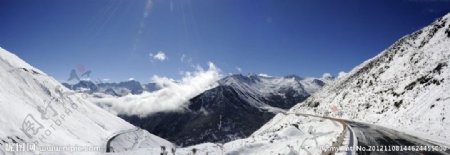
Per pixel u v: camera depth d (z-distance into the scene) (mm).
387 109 48531
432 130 27953
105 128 57781
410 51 69875
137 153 32938
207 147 30859
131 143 55812
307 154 17344
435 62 49219
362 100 65188
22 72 49938
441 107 31219
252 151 25000
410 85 49406
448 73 39812
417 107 37469
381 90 60500
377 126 36938
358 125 38875
